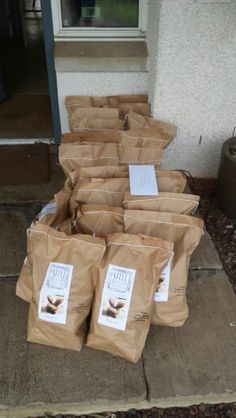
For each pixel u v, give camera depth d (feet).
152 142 6.56
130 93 8.13
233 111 7.39
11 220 7.17
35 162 8.61
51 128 9.30
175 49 6.65
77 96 7.89
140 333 4.79
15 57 13.44
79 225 5.38
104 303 4.74
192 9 6.24
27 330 5.24
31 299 5.18
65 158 6.28
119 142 6.59
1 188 7.86
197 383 4.82
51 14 7.54
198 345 5.23
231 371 4.95
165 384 4.79
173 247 4.92
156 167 6.39
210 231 7.27
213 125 7.58
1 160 8.64
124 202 5.39
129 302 4.69
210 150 7.92
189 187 8.13
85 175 5.97
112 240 4.84
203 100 7.25
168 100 7.25
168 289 5.11
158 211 5.41
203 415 4.78
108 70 7.73
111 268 4.75
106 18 7.72
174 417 4.74
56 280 4.77
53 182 8.08
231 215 7.47
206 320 5.54
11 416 4.66
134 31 7.83
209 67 6.85
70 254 4.77
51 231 4.83
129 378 4.82
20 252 6.52
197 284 6.07
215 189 8.17
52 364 4.93
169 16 6.32
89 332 5.00
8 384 4.73
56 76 7.97
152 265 4.72
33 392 4.66
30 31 16.10
